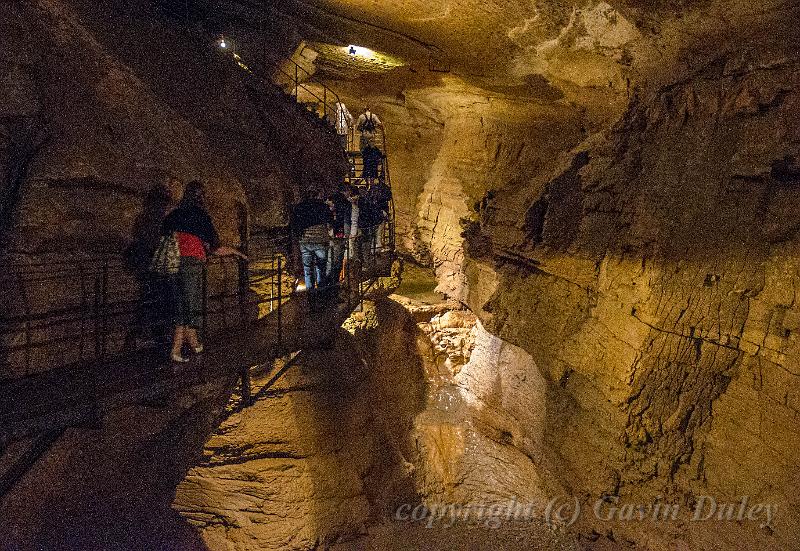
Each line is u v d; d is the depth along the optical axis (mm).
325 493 7188
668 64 7461
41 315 3936
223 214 5586
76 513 4191
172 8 7965
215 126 6309
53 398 3633
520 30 7387
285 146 8070
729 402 6781
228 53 8508
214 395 5215
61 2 4484
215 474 6953
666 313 7309
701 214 7082
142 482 4805
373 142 13016
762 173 6375
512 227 11539
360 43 9516
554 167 11297
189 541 5770
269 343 5211
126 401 3756
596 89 9016
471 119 14414
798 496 5672
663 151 7957
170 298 4762
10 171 3875
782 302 6078
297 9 8266
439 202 16250
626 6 6289
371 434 8086
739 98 6746
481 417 14078
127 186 4559
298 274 7812
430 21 7590
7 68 3842
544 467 10719
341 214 7371
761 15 5770
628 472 7844
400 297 16953
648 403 7629
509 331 11375
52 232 4039
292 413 7258
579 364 8961
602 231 8953
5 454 3480
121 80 4758
